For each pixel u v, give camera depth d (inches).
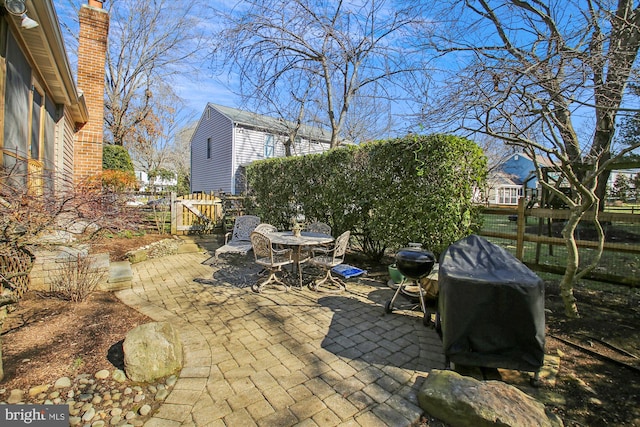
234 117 592.7
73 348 100.8
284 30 315.3
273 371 95.8
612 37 120.6
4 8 131.2
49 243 115.2
